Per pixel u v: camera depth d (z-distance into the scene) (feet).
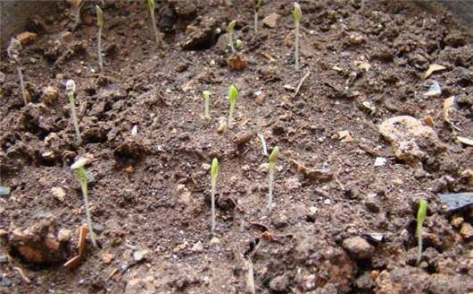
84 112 1.24
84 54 1.38
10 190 1.09
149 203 1.09
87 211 0.99
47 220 0.99
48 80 1.32
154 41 1.44
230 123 1.19
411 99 1.31
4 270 0.99
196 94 1.28
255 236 1.03
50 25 1.44
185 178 1.12
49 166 1.15
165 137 1.18
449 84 1.34
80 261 1.01
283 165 1.14
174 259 1.01
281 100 1.27
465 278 0.99
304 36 1.42
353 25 1.44
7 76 1.32
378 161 1.16
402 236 1.03
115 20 1.47
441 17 1.51
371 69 1.35
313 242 0.99
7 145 1.17
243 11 1.48
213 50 1.40
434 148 1.18
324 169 1.13
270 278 0.98
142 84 1.31
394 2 1.52
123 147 1.14
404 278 0.97
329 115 1.26
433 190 1.11
